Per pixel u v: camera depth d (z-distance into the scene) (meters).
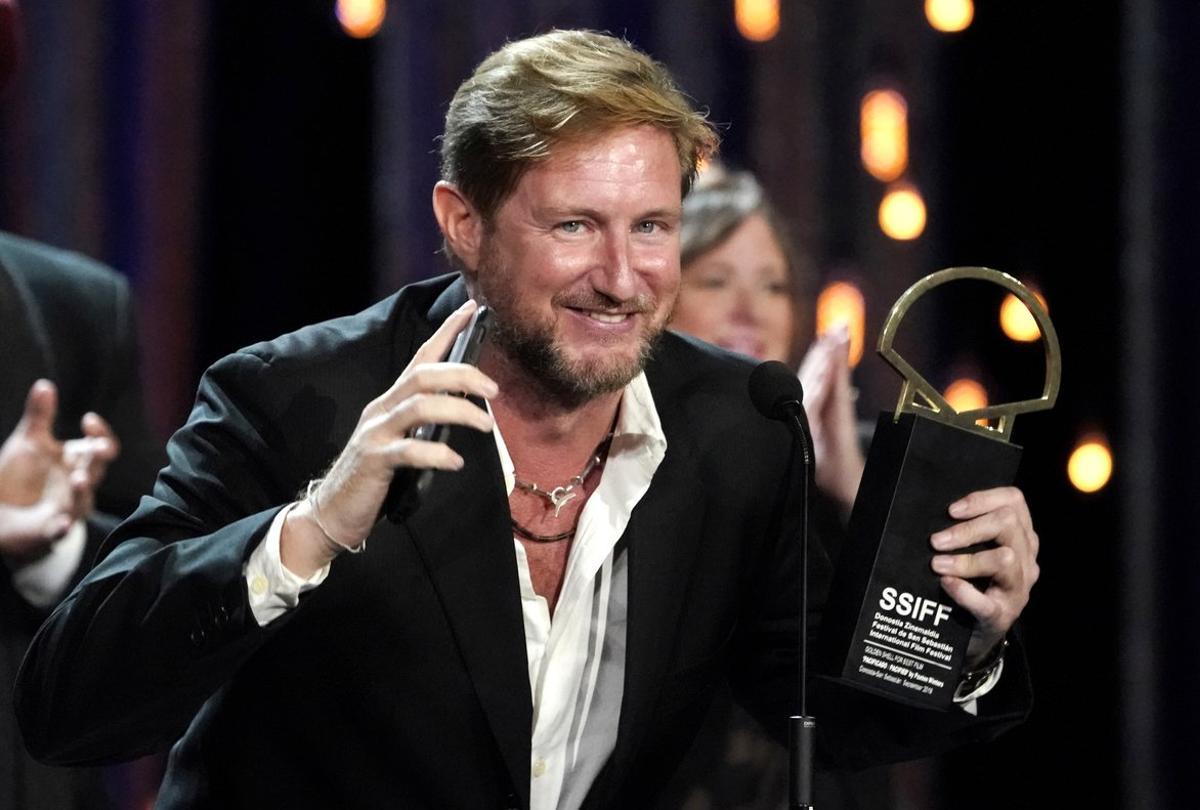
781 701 8.12
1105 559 16.50
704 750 10.02
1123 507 16.22
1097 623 16.53
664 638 7.63
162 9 15.98
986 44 16.38
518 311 7.25
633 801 7.80
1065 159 16.34
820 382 11.18
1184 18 15.89
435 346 6.66
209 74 16.48
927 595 7.33
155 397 16.02
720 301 11.45
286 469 7.42
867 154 16.06
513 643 7.36
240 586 6.62
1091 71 16.27
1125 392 16.19
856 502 7.45
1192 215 15.91
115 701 6.88
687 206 11.55
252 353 7.67
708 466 7.92
